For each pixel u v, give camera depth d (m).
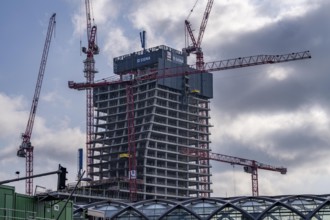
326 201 119.50
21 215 71.25
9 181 49.91
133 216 127.31
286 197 124.56
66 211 80.88
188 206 126.62
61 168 49.34
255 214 122.38
